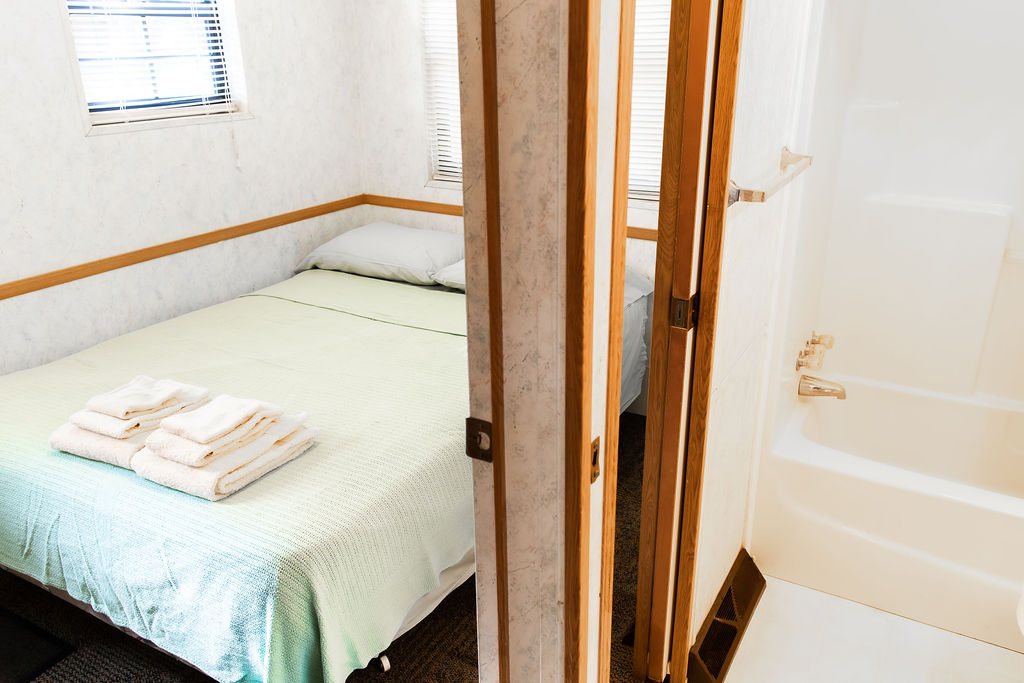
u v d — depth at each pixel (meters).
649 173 3.07
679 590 1.77
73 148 2.67
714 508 1.84
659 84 2.93
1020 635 2.00
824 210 2.44
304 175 3.55
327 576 1.56
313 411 2.14
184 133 3.01
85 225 2.75
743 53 1.36
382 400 2.21
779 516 2.24
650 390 1.59
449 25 3.37
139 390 2.09
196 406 2.09
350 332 2.76
